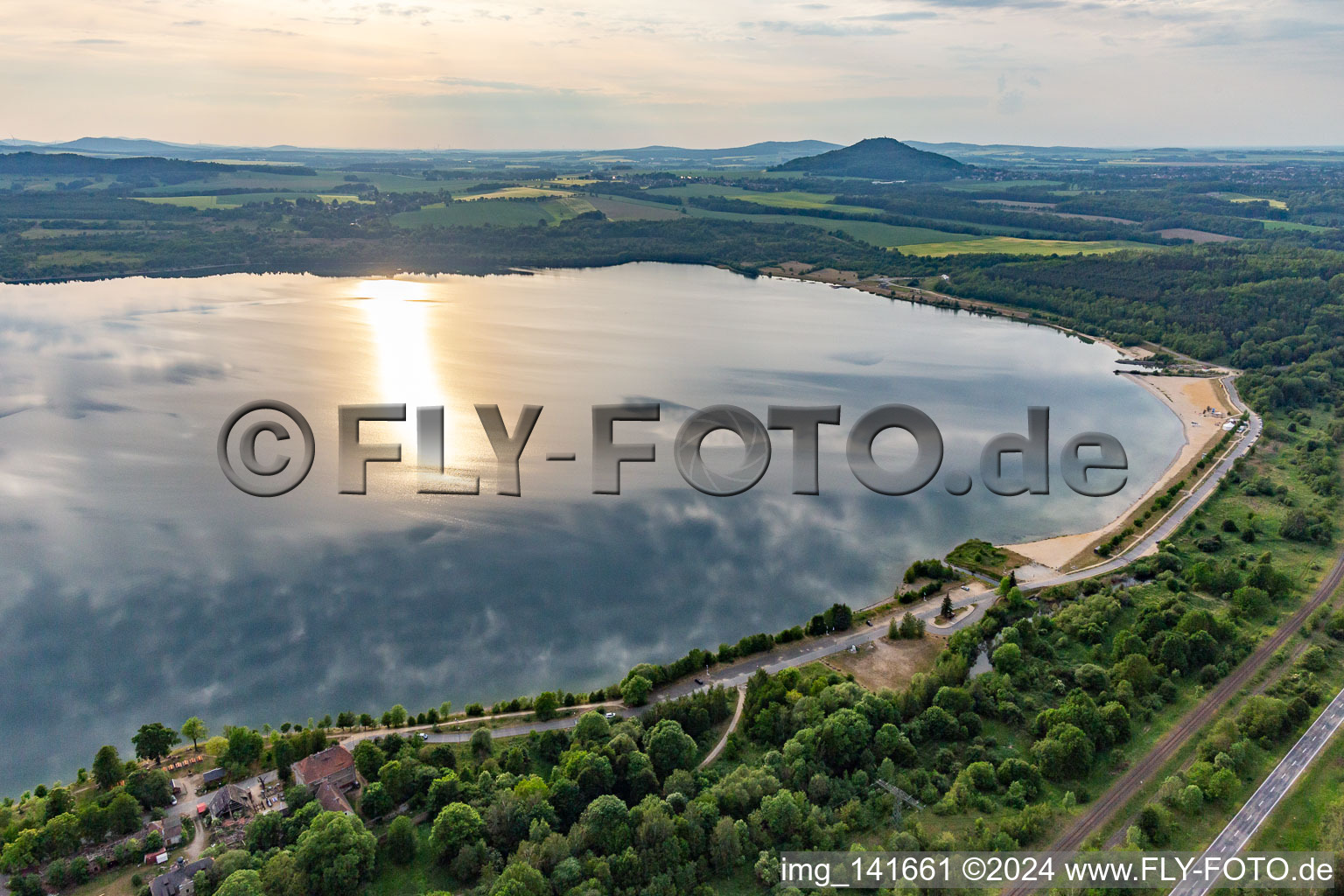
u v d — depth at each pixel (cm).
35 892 12006
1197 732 15400
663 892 11725
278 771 14400
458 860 12181
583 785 13562
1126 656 17050
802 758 14138
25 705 17250
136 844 12669
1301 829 13062
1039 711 15975
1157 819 12950
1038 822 13125
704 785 13862
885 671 17838
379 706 17275
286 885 11531
